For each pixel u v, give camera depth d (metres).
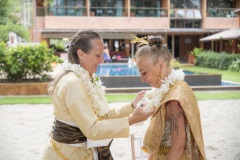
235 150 7.83
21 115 12.22
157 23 45.19
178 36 49.62
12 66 17.89
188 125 2.96
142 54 3.07
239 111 12.88
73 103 3.07
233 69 31.78
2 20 37.97
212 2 48.75
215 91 18.98
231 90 19.36
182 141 2.91
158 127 3.00
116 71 30.33
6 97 16.70
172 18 46.03
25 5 55.94
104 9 44.53
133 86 20.34
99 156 3.28
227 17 46.81
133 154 4.23
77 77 3.20
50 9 43.25
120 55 45.97
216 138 8.99
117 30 43.97
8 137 9.21
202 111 12.98
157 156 3.14
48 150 3.30
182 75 3.12
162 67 3.08
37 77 18.91
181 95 2.93
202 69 34.34
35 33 43.34
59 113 3.20
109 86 20.09
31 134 9.56
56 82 3.27
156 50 3.06
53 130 3.31
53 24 43.00
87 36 3.23
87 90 3.26
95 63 3.30
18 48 18.28
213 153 7.62
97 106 3.31
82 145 3.25
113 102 14.79
